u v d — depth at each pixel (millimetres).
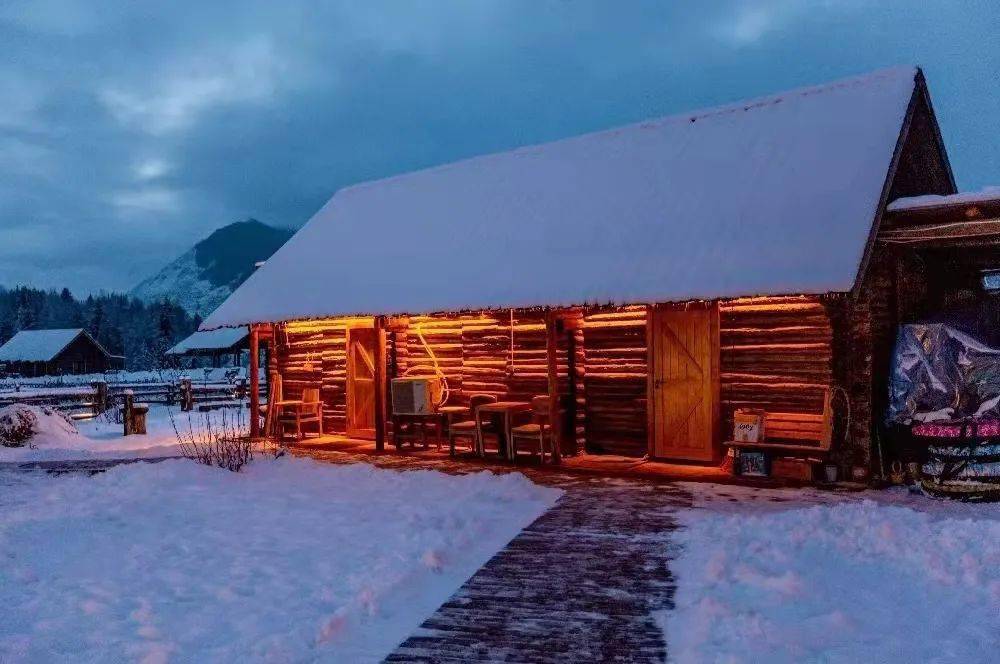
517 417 12672
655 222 11445
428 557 6434
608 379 12336
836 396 9789
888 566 5922
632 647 4633
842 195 9898
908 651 4422
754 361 10898
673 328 11602
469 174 16062
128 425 18203
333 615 5062
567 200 13211
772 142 11688
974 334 8891
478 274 12453
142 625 5105
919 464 8992
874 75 11672
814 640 4574
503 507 8680
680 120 13633
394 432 13727
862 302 9648
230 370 43469
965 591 5320
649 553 6633
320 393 16219
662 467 11141
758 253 9859
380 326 13391
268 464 11898
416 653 4578
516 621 5078
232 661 4438
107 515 8508
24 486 10633
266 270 16500
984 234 9188
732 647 4492
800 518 7203
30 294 147125
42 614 5363
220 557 6781
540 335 13172
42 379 46406
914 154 11547
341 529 7766
